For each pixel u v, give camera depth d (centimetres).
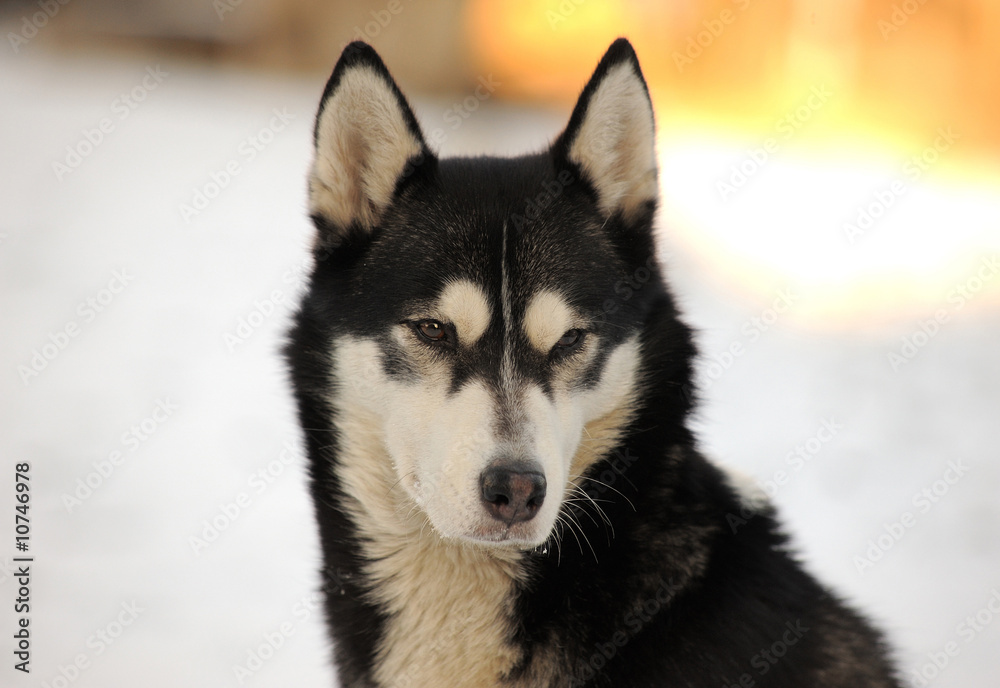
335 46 2448
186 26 2509
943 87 1909
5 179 1451
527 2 2108
